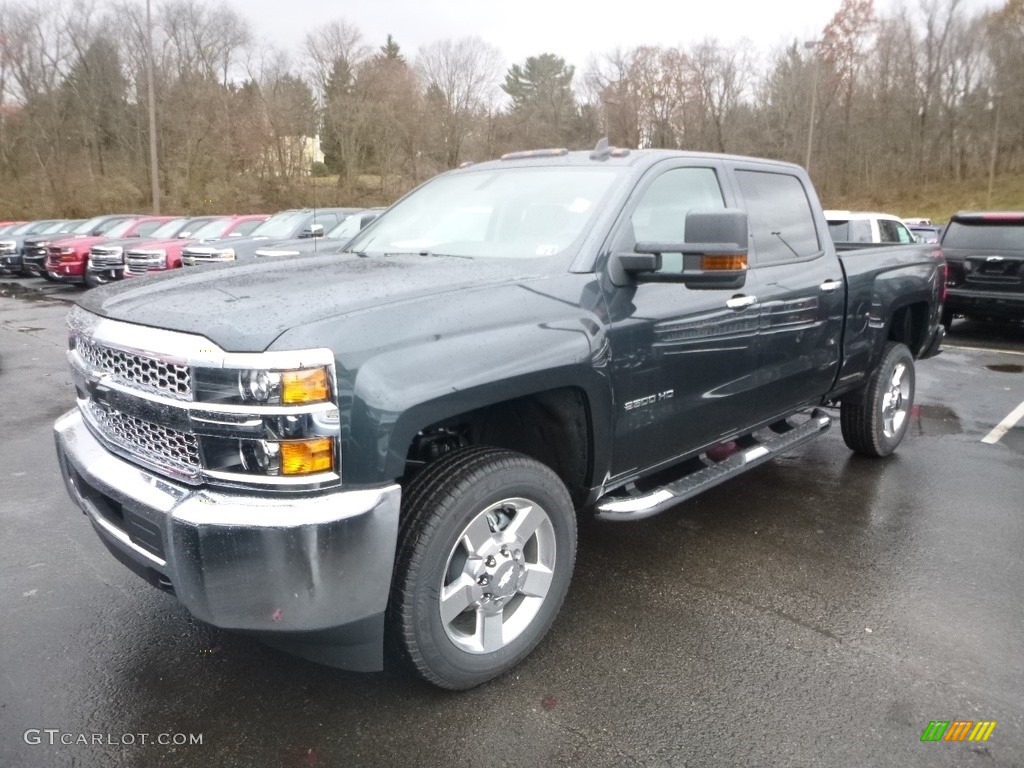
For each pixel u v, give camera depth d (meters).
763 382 4.07
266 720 2.68
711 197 3.88
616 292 3.17
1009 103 52.94
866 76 56.28
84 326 2.81
